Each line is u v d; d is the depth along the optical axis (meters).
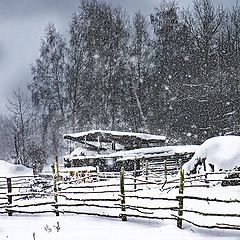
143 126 37.09
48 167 38.47
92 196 12.38
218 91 33.41
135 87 38.75
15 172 24.09
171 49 39.91
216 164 15.56
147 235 8.23
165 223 9.19
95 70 39.44
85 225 9.16
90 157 25.83
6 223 9.63
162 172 20.36
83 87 39.12
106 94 38.69
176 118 35.09
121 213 9.54
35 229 9.03
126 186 15.65
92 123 37.91
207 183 14.16
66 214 10.31
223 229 8.55
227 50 38.00
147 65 39.91
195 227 8.70
